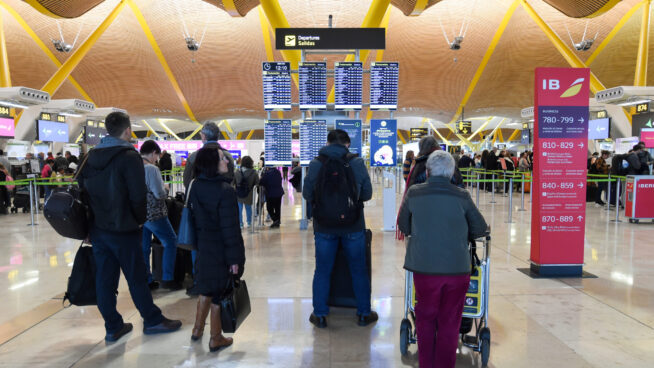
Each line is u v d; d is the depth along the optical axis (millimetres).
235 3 18906
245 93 44625
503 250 6664
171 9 34625
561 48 28188
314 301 3639
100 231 3188
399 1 20172
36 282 5082
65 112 20641
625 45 34438
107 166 3102
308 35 8430
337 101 8719
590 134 21188
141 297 3389
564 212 5078
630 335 3402
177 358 3053
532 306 4094
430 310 2551
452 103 47188
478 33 36125
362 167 3486
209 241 3086
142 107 46281
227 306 3029
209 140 4176
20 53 36281
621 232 8141
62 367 2906
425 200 2568
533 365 2910
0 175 11562
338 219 3346
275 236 8008
